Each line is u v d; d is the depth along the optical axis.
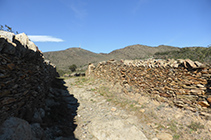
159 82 6.83
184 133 4.30
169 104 5.96
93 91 10.37
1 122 2.61
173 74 6.13
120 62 11.13
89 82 13.33
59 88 11.05
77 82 13.90
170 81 6.22
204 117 4.54
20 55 3.60
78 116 6.18
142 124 5.14
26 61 4.13
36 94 4.92
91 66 17.55
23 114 3.73
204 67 4.98
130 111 6.38
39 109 4.96
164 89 6.47
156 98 6.79
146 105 6.60
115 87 10.16
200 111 4.74
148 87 7.57
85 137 4.42
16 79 3.36
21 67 3.70
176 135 4.30
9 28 4.09
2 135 2.32
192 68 5.36
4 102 2.73
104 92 9.82
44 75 7.00
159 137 4.32
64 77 18.72
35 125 3.60
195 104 4.99
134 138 4.22
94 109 7.05
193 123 4.52
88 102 8.19
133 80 9.04
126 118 5.71
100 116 6.08
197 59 8.02
